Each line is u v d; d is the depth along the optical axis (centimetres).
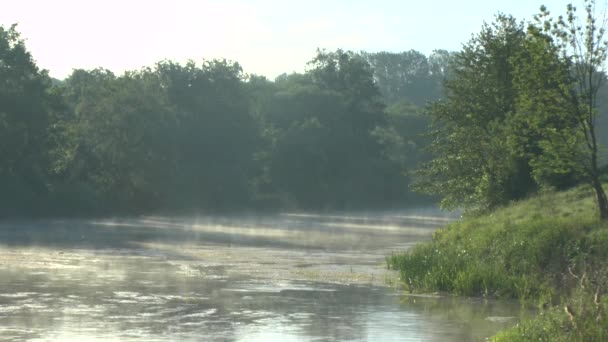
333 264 4050
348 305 2619
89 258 4222
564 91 3328
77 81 15250
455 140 5525
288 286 3117
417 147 17288
